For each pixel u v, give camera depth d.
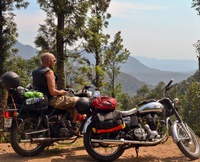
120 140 5.86
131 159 6.20
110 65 44.66
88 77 29.05
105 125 5.77
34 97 6.01
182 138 6.12
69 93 6.54
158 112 6.22
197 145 6.32
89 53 28.56
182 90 60.28
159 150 6.90
